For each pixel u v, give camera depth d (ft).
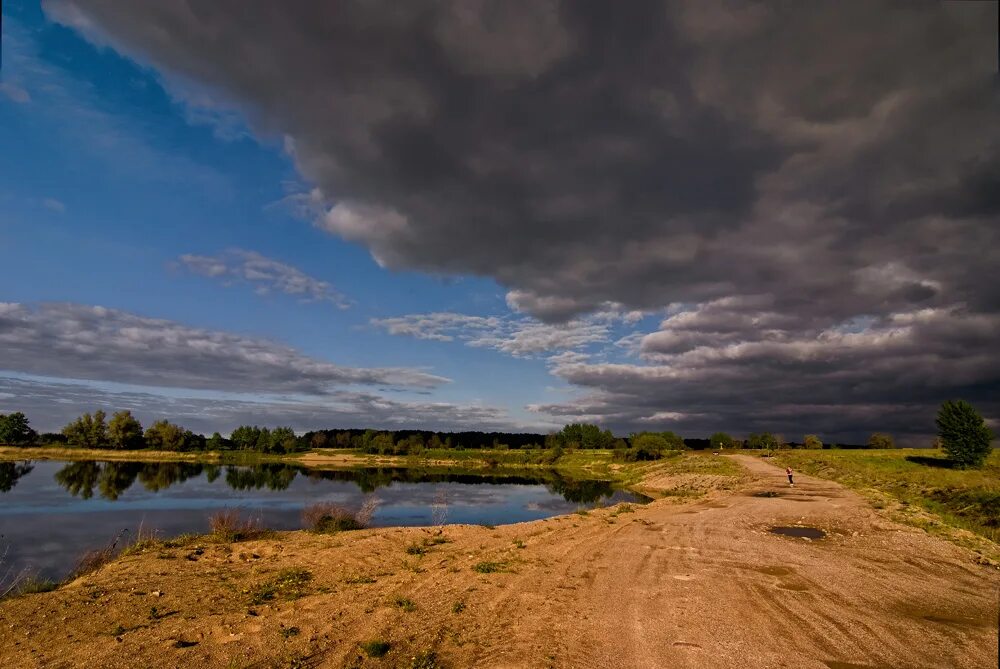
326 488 155.63
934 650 24.79
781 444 360.07
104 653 23.80
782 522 69.00
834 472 161.99
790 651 24.48
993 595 34.42
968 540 55.16
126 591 33.58
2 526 79.30
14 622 27.63
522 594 34.12
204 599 32.42
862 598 33.53
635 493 152.76
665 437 314.96
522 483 195.31
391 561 44.14
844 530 61.98
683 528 63.93
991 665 23.12
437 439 391.04
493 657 23.72
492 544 52.70
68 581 39.83
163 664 22.71
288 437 361.92
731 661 23.30
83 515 92.53
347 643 25.36
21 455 284.61
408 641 25.70
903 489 116.57
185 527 80.48
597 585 36.50
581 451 351.25
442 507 110.32
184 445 334.24
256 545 49.70
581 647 24.89
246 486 156.46
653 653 24.17
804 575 39.63
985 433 164.35
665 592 34.71
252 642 25.29
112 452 309.42
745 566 42.68
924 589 35.81
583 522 69.15
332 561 42.83
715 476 163.84
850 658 23.76
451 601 32.48
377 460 332.60
